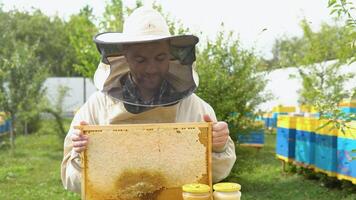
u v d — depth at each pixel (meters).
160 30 2.25
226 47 7.68
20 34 31.06
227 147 2.36
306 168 8.27
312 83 11.14
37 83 12.75
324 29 12.91
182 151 2.15
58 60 33.47
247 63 7.67
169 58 2.22
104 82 2.25
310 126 7.57
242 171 7.72
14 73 11.88
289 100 19.98
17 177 8.78
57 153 12.48
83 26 9.05
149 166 2.13
